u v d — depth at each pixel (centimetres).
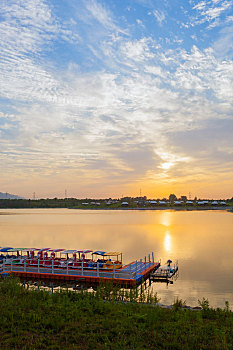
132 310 1546
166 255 4484
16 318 1323
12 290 1845
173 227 9831
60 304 1568
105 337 1160
